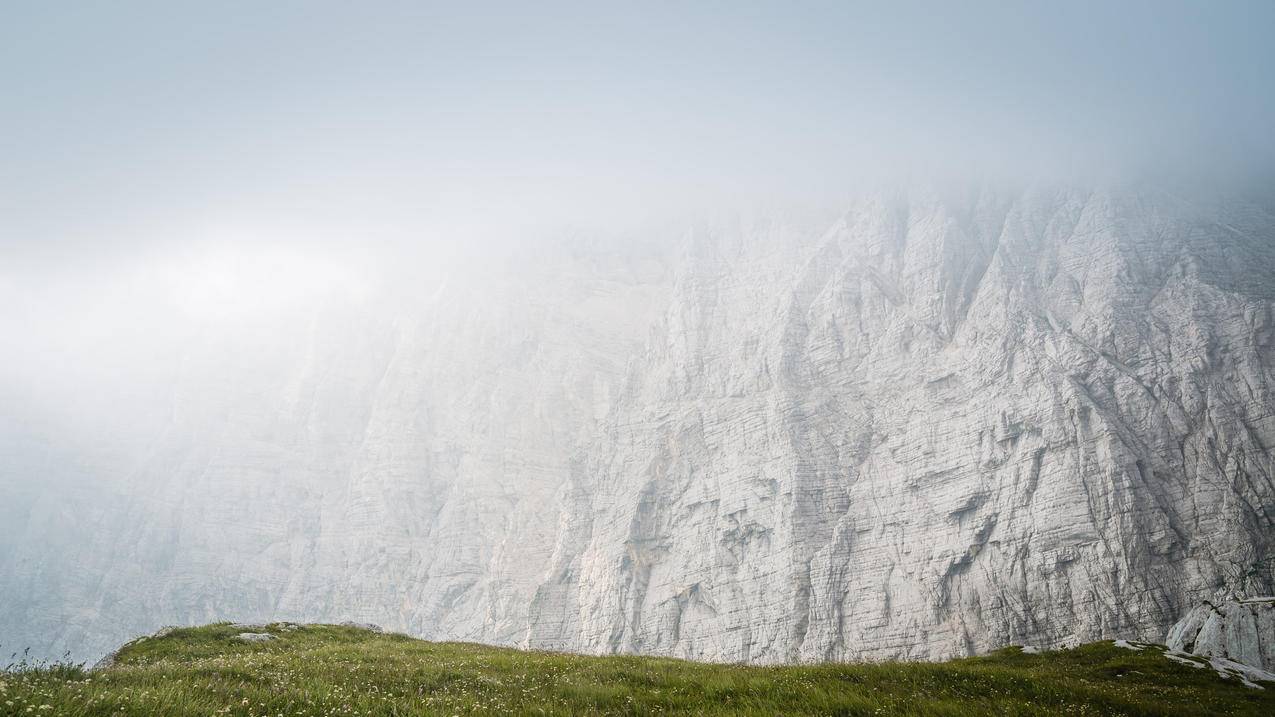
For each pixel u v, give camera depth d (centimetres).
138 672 2066
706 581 12531
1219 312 11444
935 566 10688
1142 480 10094
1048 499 10288
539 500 16262
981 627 9938
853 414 13138
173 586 16738
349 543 17512
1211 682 4000
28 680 1603
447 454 18300
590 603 13325
